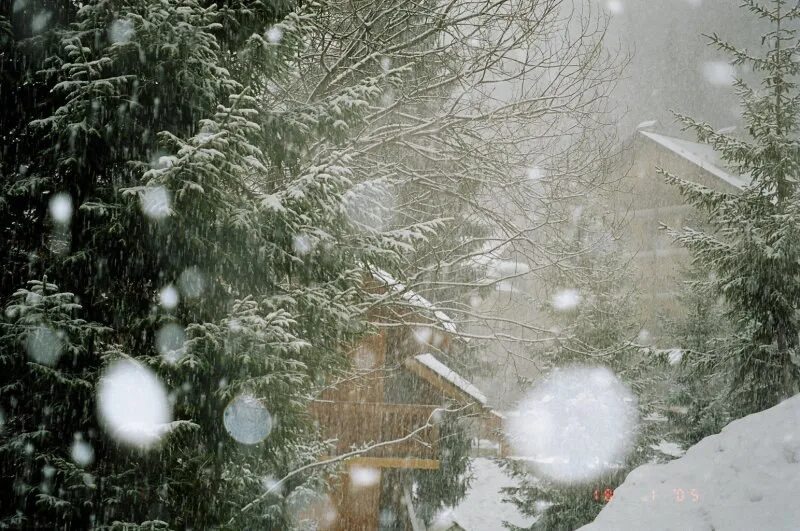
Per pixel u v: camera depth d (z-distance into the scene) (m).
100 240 5.39
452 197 12.54
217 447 5.39
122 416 4.95
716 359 12.16
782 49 11.80
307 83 10.55
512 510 21.67
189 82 5.59
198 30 5.35
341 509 13.43
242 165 5.34
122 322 5.62
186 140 5.59
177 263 5.44
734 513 5.48
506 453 16.27
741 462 6.16
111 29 5.44
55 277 5.49
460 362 18.08
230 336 5.12
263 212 5.51
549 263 11.68
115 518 5.08
